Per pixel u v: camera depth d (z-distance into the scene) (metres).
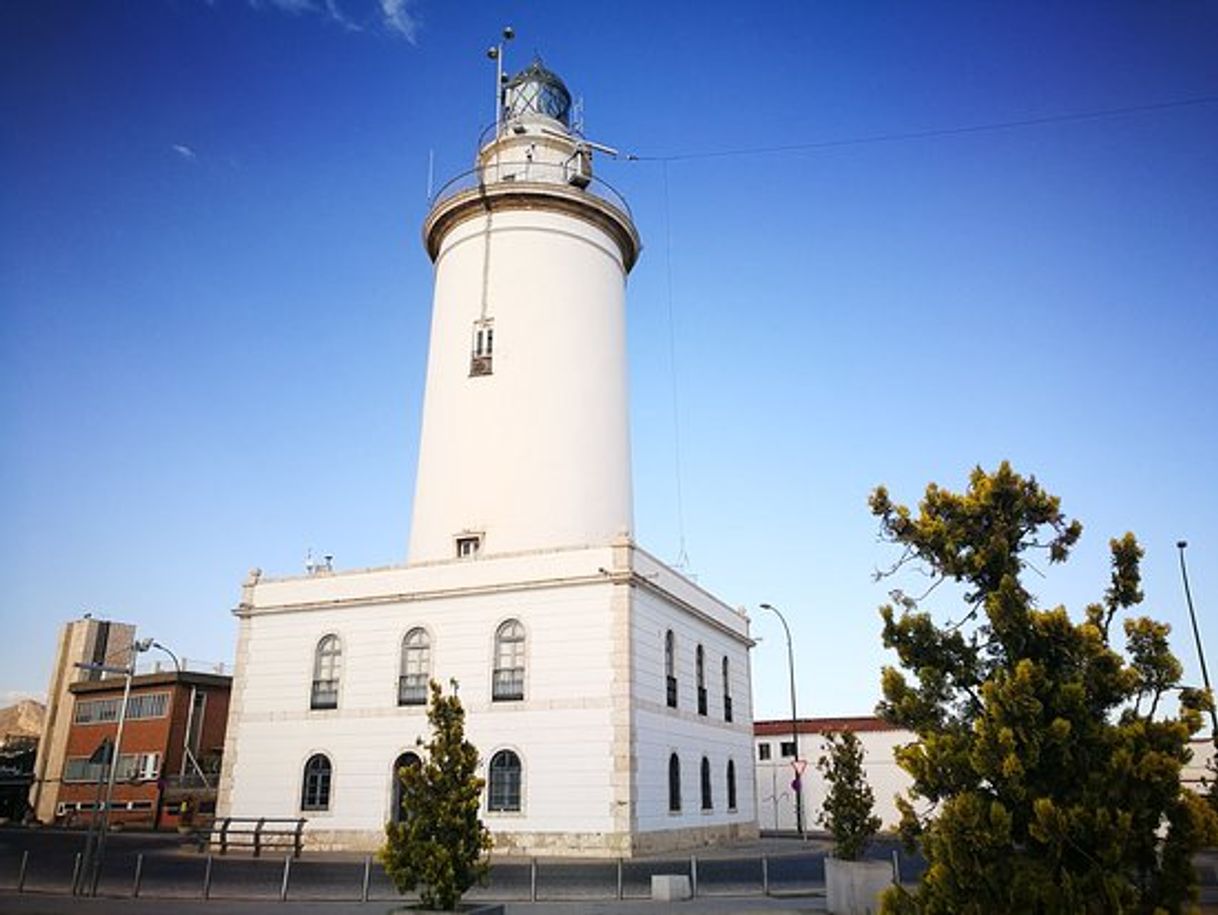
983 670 10.59
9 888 21.53
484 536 32.91
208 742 54.62
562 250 36.72
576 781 27.77
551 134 39.12
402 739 30.11
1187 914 9.12
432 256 40.19
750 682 40.00
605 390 36.00
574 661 28.83
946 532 11.04
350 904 18.25
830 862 17.06
